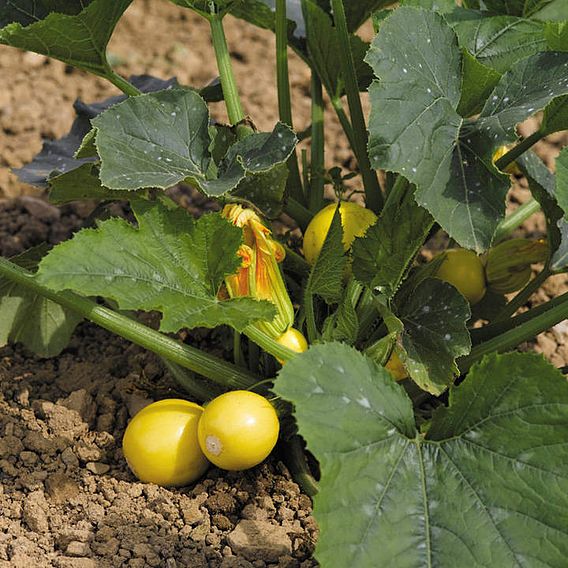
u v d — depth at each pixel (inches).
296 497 122.2
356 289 122.3
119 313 131.1
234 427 112.1
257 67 222.1
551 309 120.8
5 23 139.6
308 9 140.3
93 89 212.1
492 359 103.7
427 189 107.0
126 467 127.3
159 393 132.6
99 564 112.0
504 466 101.4
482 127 111.3
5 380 142.4
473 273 136.6
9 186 185.9
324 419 99.3
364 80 147.7
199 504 120.1
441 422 106.7
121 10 128.8
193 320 109.2
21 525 119.6
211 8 135.4
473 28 131.3
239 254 117.0
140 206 114.0
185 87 156.0
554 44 119.1
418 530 99.6
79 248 109.0
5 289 139.6
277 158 115.0
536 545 97.4
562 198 106.1
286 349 116.8
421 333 117.7
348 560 95.6
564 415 100.6
